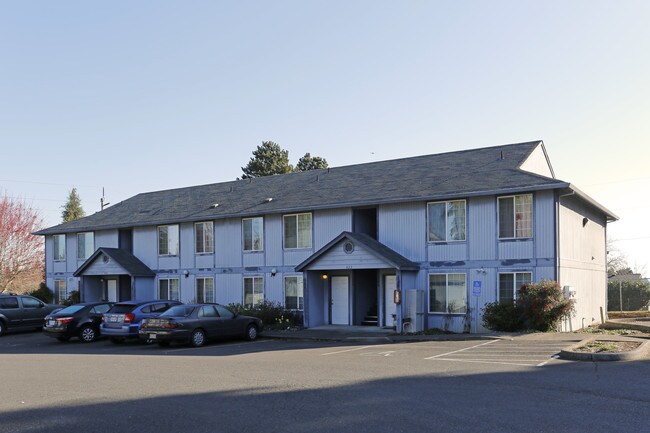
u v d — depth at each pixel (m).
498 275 22.45
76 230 37.31
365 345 19.66
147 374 13.66
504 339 19.16
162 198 38.25
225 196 33.94
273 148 72.00
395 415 8.93
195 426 8.56
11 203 46.88
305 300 26.45
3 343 23.33
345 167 32.25
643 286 42.62
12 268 45.94
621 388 10.69
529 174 22.88
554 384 11.17
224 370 14.08
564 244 22.50
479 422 8.40
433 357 15.50
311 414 9.12
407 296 23.41
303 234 27.98
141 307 22.41
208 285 31.52
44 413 9.57
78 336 23.22
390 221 25.27
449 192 23.28
